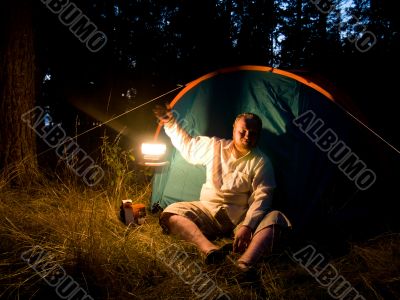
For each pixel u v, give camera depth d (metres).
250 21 9.95
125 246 2.70
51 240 2.66
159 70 8.21
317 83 3.31
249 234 2.60
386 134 5.05
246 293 2.22
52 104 6.28
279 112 3.27
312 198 3.07
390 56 8.21
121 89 7.34
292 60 10.14
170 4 8.30
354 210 3.38
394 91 6.98
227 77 3.48
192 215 2.93
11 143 3.75
